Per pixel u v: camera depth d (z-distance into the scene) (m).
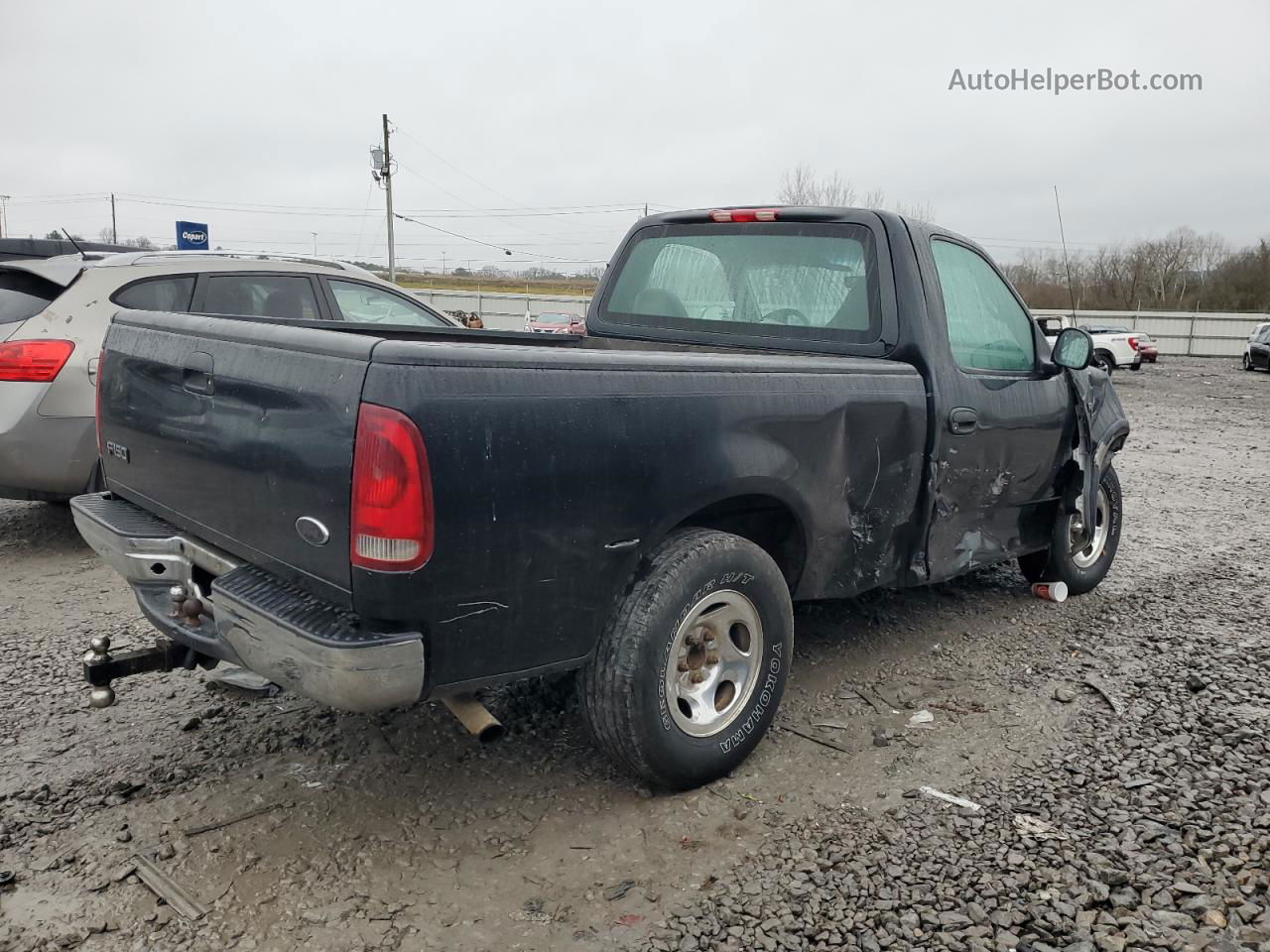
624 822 2.86
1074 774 3.19
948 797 3.02
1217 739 3.45
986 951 2.32
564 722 3.49
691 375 2.82
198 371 2.75
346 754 3.23
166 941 2.30
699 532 2.94
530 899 2.50
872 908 2.47
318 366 2.34
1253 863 2.68
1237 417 16.05
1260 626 4.71
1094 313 46.78
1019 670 4.09
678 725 2.87
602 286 4.76
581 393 2.54
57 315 5.43
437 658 2.37
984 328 4.16
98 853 2.64
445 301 51.22
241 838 2.73
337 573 2.30
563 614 2.58
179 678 3.84
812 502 3.22
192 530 2.86
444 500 2.27
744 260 4.18
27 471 5.36
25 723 3.42
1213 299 51.62
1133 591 5.30
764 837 2.80
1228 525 7.20
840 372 3.29
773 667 3.15
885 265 3.73
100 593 4.91
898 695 3.82
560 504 2.50
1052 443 4.47
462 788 3.03
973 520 4.11
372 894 2.50
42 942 2.28
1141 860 2.69
